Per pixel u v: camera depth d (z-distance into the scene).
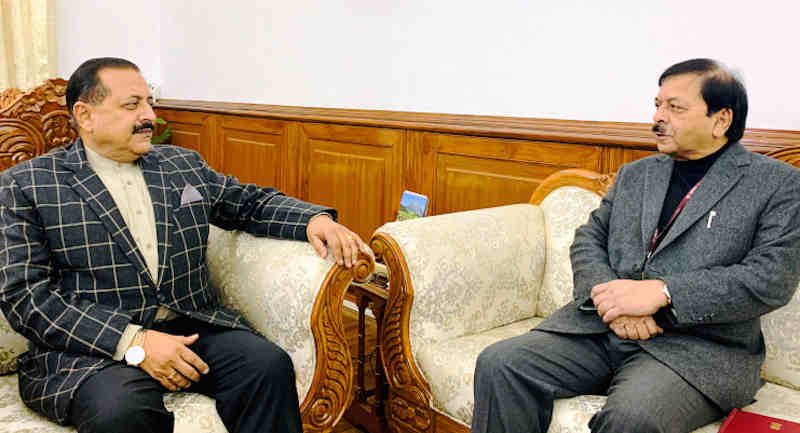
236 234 1.94
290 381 1.61
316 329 1.68
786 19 2.17
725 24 2.31
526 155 2.72
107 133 1.64
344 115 3.69
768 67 2.23
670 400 1.45
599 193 2.15
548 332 1.74
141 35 5.21
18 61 4.72
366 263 1.76
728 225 1.61
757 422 1.42
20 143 2.30
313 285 1.69
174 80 5.14
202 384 1.63
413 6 3.30
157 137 4.90
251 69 4.39
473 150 2.93
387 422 2.06
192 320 1.75
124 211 1.68
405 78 3.40
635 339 1.61
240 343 1.64
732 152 1.67
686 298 1.54
